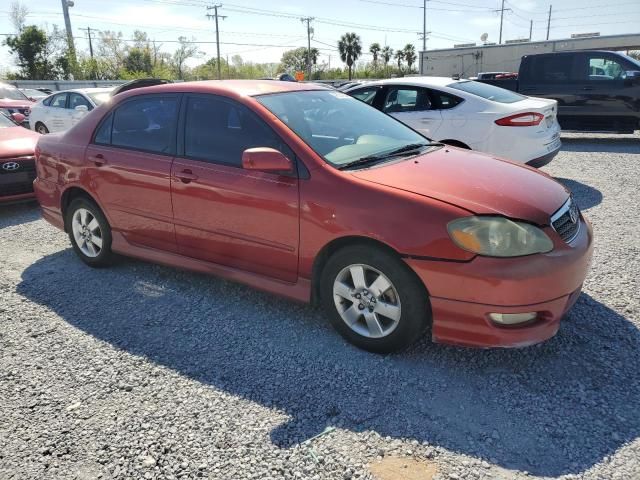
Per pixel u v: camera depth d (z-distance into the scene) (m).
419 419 2.59
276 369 3.07
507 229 2.73
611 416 2.56
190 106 3.88
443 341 2.92
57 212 4.91
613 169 8.39
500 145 6.74
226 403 2.77
